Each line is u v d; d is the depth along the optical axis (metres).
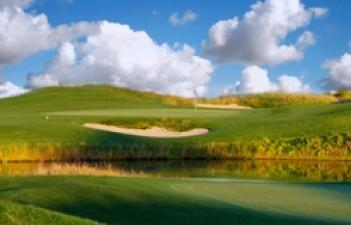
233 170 50.69
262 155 62.69
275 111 92.06
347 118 74.81
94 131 68.75
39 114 85.25
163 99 141.75
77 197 24.67
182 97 150.88
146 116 79.19
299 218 21.64
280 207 24.08
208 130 73.19
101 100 116.00
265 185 31.48
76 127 69.56
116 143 63.28
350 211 23.38
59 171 38.72
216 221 20.80
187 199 25.09
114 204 23.56
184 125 74.38
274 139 66.25
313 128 70.94
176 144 64.19
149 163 56.59
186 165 55.00
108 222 20.66
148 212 22.23
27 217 14.45
